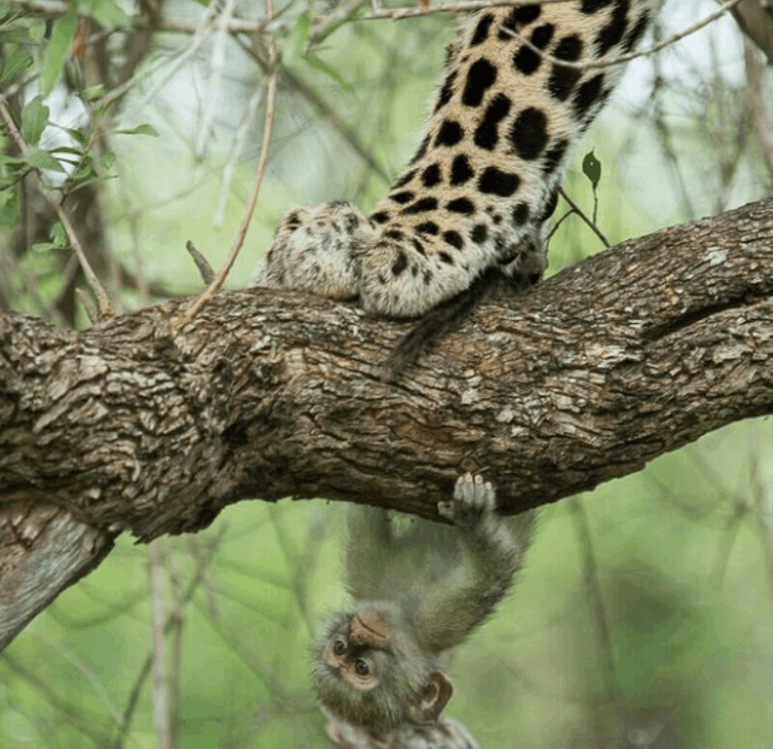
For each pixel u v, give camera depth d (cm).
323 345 927
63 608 1717
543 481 948
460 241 995
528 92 1020
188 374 886
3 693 1529
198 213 1653
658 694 1978
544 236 1081
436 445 932
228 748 1441
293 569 1592
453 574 1266
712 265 965
